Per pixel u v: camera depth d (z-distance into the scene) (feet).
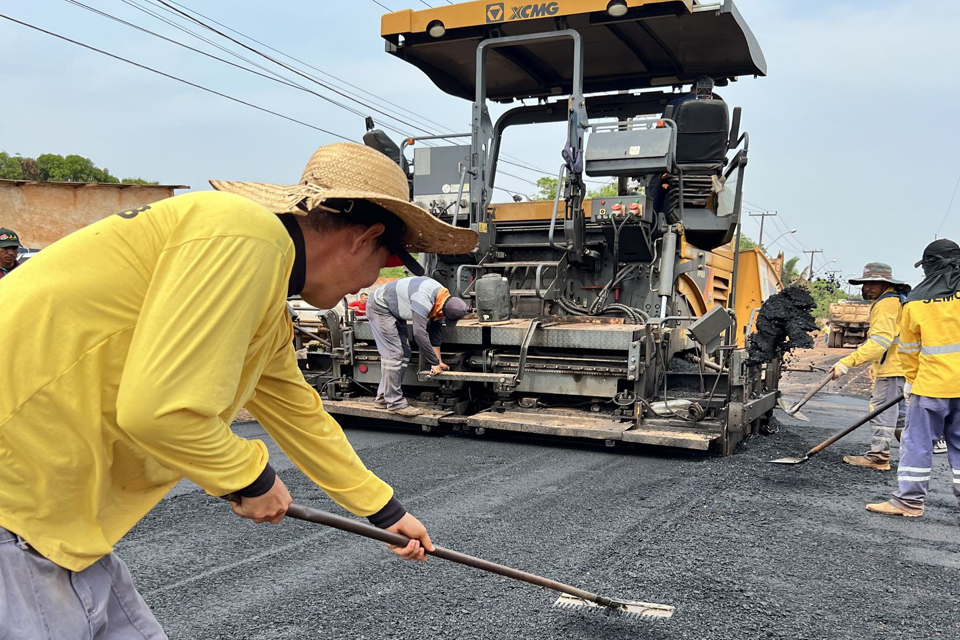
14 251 20.42
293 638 8.57
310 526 12.76
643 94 28.58
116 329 4.27
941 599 10.32
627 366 20.12
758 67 26.73
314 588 10.05
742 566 11.37
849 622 9.50
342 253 5.33
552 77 28.89
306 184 5.22
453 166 25.07
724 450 19.49
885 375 18.72
